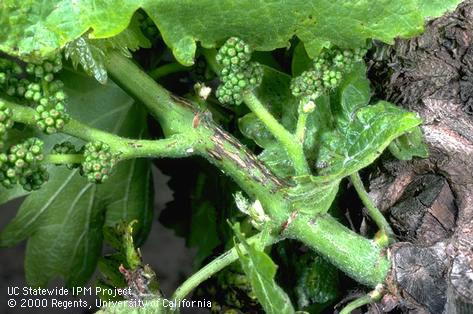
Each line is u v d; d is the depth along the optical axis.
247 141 0.33
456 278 0.27
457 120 0.29
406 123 0.26
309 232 0.28
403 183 0.30
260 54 0.30
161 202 0.56
